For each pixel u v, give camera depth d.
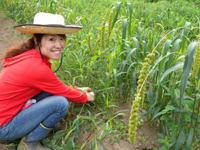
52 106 1.87
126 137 2.24
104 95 2.54
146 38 3.28
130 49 2.46
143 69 1.35
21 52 1.85
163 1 7.96
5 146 2.06
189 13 6.31
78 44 3.48
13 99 1.79
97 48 3.22
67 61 2.94
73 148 2.03
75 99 2.12
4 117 1.80
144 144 2.17
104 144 2.17
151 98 2.15
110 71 2.22
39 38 1.79
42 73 1.76
